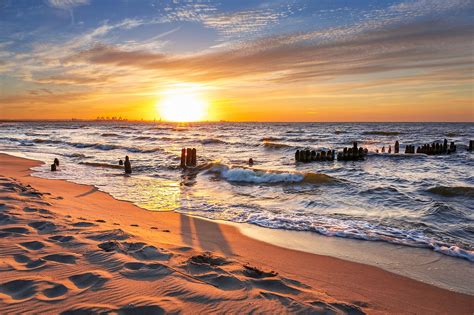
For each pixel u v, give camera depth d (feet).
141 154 89.81
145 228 23.24
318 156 84.17
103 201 33.17
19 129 298.35
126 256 15.06
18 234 17.30
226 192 40.81
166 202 34.32
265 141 149.89
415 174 59.16
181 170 60.34
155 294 11.63
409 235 23.45
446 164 76.13
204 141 139.64
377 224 26.48
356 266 17.70
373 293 14.47
